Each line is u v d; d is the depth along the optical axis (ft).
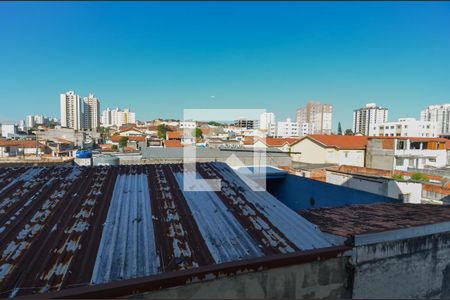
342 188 27.99
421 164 90.84
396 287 12.50
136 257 10.25
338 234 11.86
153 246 11.00
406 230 12.62
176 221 13.12
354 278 11.46
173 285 8.88
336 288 11.37
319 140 93.81
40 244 10.81
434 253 13.46
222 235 12.09
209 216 13.82
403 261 12.62
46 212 13.42
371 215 16.02
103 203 14.69
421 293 13.24
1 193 15.51
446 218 14.74
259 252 10.92
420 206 19.27
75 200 14.92
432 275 13.47
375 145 90.58
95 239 11.31
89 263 9.82
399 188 30.42
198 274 9.14
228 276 9.57
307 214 16.43
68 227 12.14
